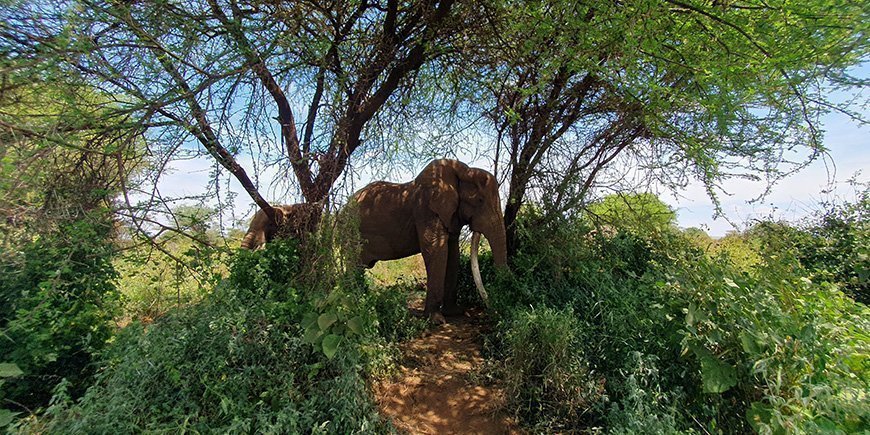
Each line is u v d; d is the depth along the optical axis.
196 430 2.46
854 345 2.48
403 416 3.34
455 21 4.48
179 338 2.85
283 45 3.33
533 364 3.43
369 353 3.46
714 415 2.62
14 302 3.04
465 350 4.43
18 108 2.54
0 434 2.43
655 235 5.06
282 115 4.09
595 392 3.18
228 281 3.49
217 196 3.18
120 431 2.38
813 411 2.18
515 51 4.46
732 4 3.02
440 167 5.30
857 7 2.29
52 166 3.00
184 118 2.95
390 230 5.45
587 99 5.49
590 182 5.66
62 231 3.10
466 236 6.57
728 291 2.79
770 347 2.47
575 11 3.09
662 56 3.08
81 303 3.34
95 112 2.88
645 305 3.53
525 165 5.66
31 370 3.09
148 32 2.80
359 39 4.28
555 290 4.51
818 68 2.69
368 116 4.30
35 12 2.28
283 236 4.29
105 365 3.08
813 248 4.86
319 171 3.93
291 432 2.54
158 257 3.52
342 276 3.39
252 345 2.98
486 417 3.34
